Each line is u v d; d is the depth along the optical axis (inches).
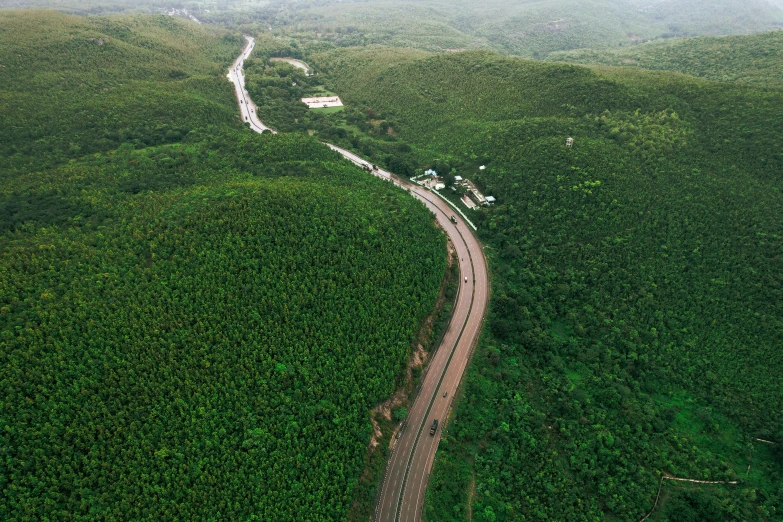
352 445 4072.3
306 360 4355.3
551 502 4188.0
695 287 5851.4
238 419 3890.3
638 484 4448.8
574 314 5851.4
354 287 5064.0
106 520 3230.8
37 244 5007.4
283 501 3572.8
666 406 5177.2
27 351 3865.7
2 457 3353.8
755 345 5413.4
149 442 3622.0
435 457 4414.4
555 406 5032.0
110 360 4010.8
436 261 5944.9
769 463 4736.7
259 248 5059.1
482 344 5472.4
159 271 4744.1
